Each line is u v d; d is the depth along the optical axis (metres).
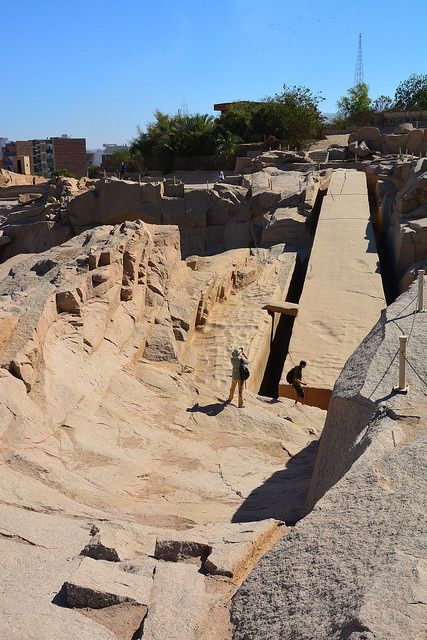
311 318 17.23
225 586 4.86
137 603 4.58
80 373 11.01
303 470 9.77
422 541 4.36
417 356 8.42
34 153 147.75
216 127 53.47
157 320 14.57
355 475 5.49
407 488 5.19
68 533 6.23
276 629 4.01
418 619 3.64
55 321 11.58
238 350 12.20
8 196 49.09
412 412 6.89
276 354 18.88
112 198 32.72
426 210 22.42
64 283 12.58
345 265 20.45
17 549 5.73
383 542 4.45
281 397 14.12
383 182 29.22
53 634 4.25
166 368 13.30
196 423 11.33
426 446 5.87
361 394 7.61
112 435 10.00
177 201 31.72
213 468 9.65
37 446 8.84
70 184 38.44
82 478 8.42
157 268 16.05
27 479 7.75
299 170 36.25
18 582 5.08
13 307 11.02
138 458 9.50
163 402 11.82
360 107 69.00
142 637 4.20
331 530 4.77
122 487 8.50
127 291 14.05
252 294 19.56
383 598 3.80
